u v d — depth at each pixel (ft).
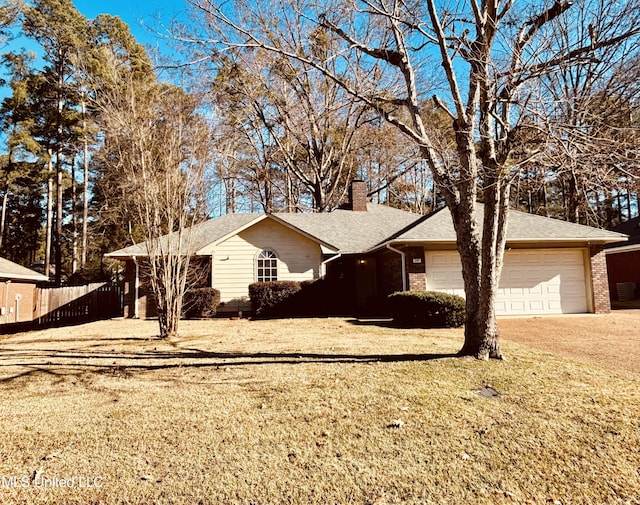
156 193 33.91
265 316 49.32
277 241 53.42
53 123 79.61
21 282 59.36
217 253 52.75
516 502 9.59
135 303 53.78
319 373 20.10
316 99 60.44
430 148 22.72
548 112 17.69
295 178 97.09
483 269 21.52
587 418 14.11
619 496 9.79
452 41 22.56
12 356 27.27
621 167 16.02
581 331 33.17
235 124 63.41
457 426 13.65
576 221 48.03
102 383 19.58
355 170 93.45
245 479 10.61
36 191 103.30
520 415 14.46
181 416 14.94
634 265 61.87
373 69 28.78
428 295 36.55
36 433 13.60
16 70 78.48
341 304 54.60
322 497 9.82
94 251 93.35
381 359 22.70
